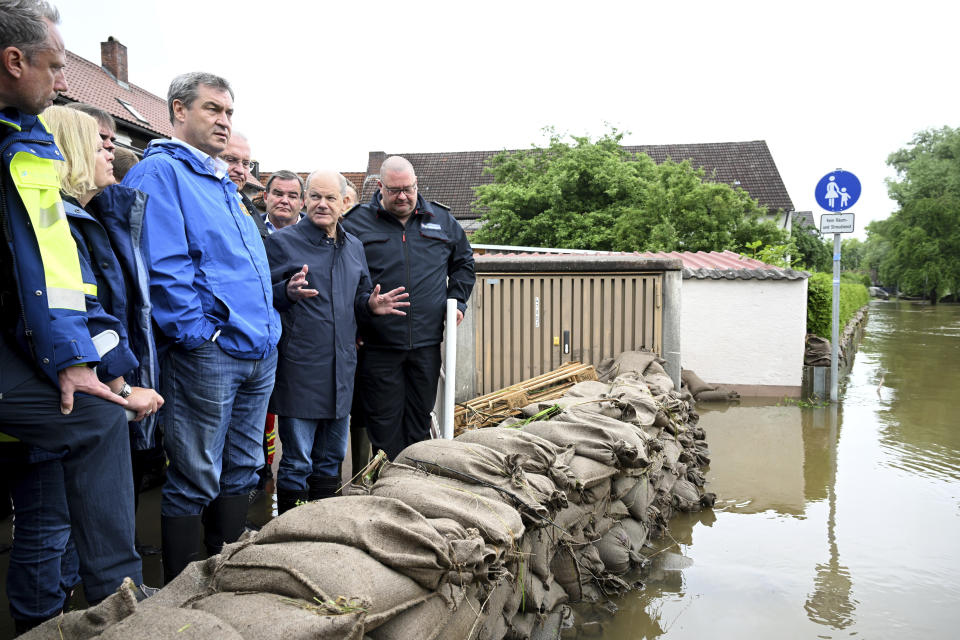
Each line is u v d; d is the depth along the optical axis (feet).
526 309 20.92
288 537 6.73
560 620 10.27
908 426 25.36
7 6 6.32
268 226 16.39
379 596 6.03
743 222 66.13
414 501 8.23
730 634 10.56
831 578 12.66
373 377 13.44
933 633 10.68
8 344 6.40
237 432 9.82
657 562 13.26
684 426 18.93
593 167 77.82
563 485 10.36
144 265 7.99
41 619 7.49
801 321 30.60
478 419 16.53
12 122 6.51
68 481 6.80
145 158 9.03
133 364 7.33
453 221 14.79
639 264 20.47
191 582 6.39
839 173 29.55
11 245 6.31
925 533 14.92
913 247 165.07
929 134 180.34
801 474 19.39
